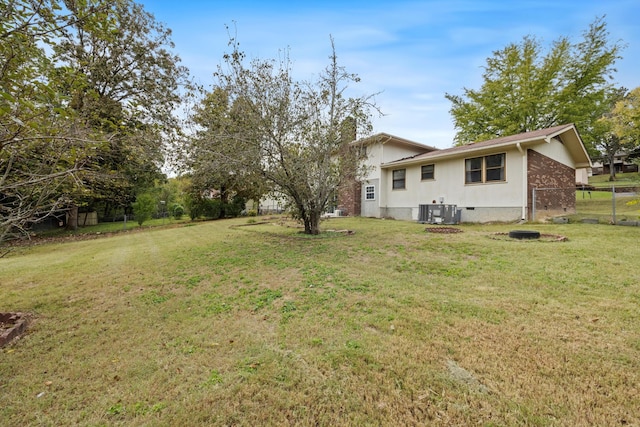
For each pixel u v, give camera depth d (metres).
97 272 5.98
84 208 20.59
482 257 5.59
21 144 2.99
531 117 17.67
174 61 14.05
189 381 2.28
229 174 8.20
